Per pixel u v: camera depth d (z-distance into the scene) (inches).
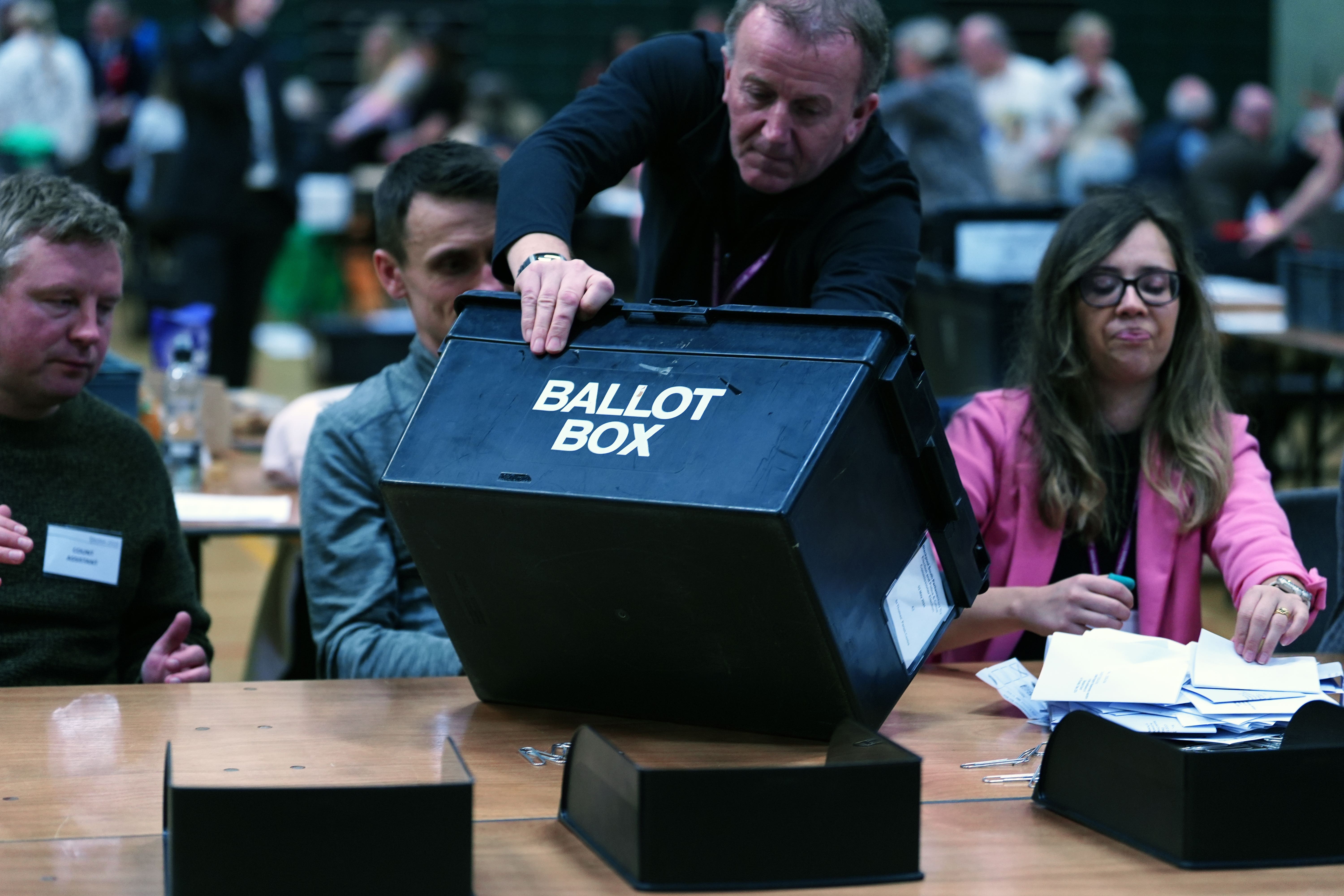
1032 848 150.7
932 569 179.8
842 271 234.5
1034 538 258.2
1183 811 145.6
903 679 177.2
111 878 138.9
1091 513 253.3
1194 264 259.6
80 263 230.1
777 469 151.9
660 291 259.8
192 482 380.5
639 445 160.1
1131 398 262.8
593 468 159.6
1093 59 1204.5
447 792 134.5
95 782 163.0
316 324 957.2
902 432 165.3
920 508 173.9
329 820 133.0
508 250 208.8
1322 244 759.7
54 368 231.1
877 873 142.1
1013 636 252.1
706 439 157.9
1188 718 177.2
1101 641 196.4
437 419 172.6
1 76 1123.9
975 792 166.4
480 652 186.4
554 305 176.4
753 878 139.9
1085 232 257.1
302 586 336.2
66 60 1142.3
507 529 165.0
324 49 1545.3
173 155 860.0
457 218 248.2
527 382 173.0
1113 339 254.2
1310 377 656.4
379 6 1542.8
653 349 170.4
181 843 131.3
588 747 150.7
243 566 646.5
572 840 151.1
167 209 784.9
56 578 236.8
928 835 153.6
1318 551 291.9
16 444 237.5
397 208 253.3
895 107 778.8
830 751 158.1
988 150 1133.1
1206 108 1222.9
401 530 174.7
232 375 808.9
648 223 262.5
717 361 166.2
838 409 155.3
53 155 1131.9
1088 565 258.5
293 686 201.6
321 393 382.3
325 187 1105.4
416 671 222.2
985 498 259.4
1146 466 256.7
